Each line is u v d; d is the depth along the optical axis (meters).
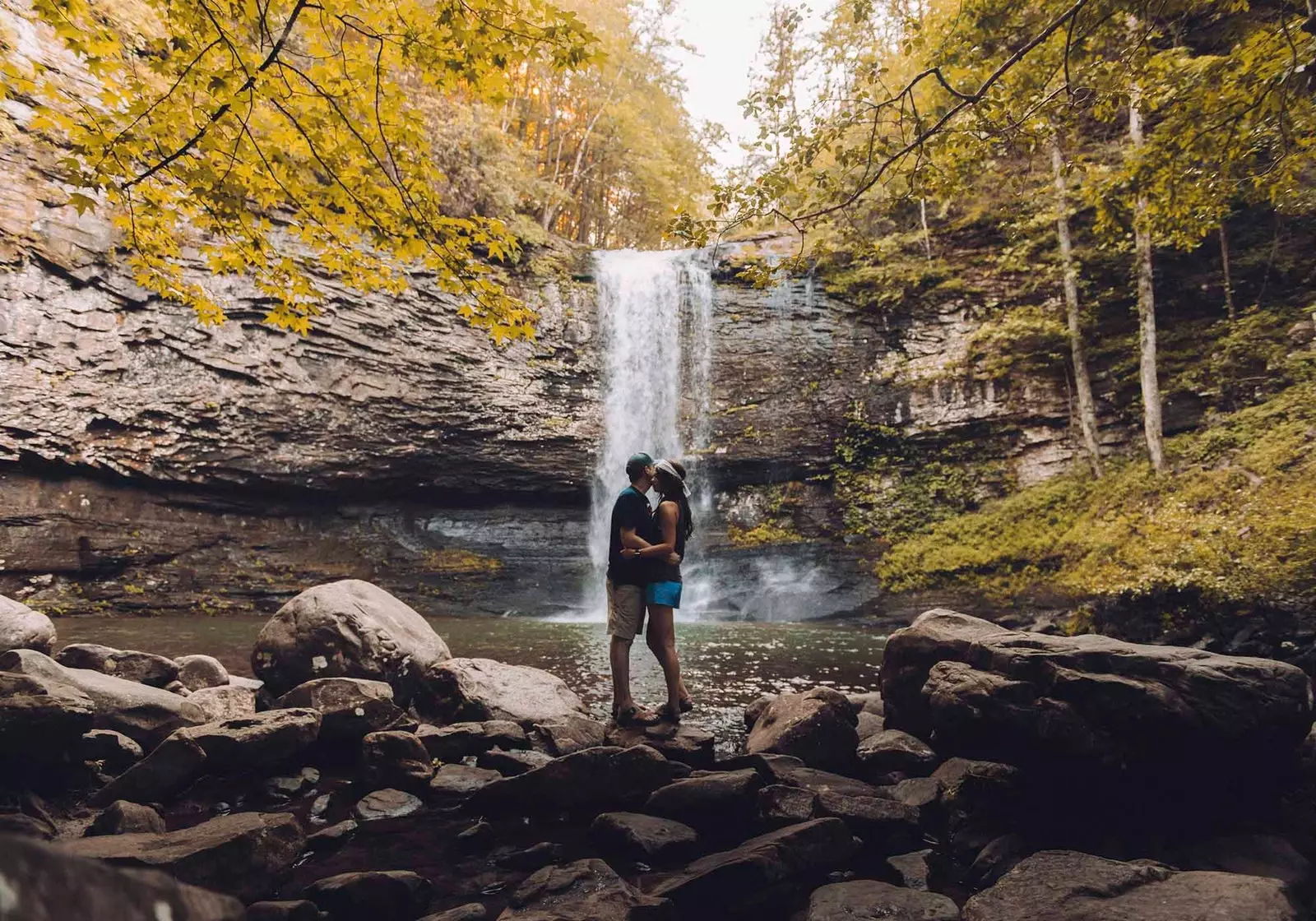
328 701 4.97
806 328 21.30
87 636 10.20
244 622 12.62
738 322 21.67
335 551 17.31
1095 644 4.53
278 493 17.03
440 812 3.97
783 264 7.18
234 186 4.97
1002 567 15.77
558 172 26.86
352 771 4.62
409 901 2.89
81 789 3.98
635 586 5.20
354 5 4.30
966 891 3.22
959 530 17.70
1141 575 11.75
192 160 4.80
